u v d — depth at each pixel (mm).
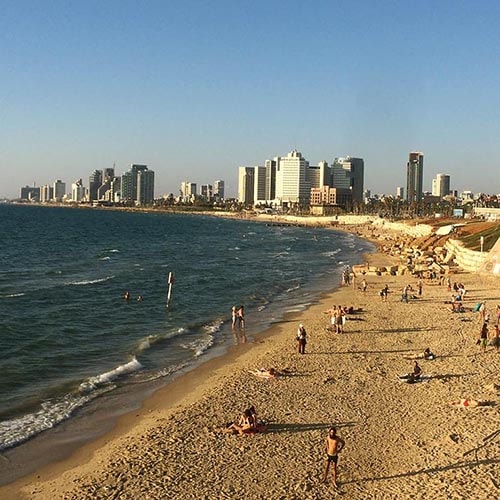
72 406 27719
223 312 53250
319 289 68625
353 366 34156
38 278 73188
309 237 188625
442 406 27062
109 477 20422
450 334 42250
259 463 21438
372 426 24859
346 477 20188
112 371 33469
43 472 20953
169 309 53875
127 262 95875
